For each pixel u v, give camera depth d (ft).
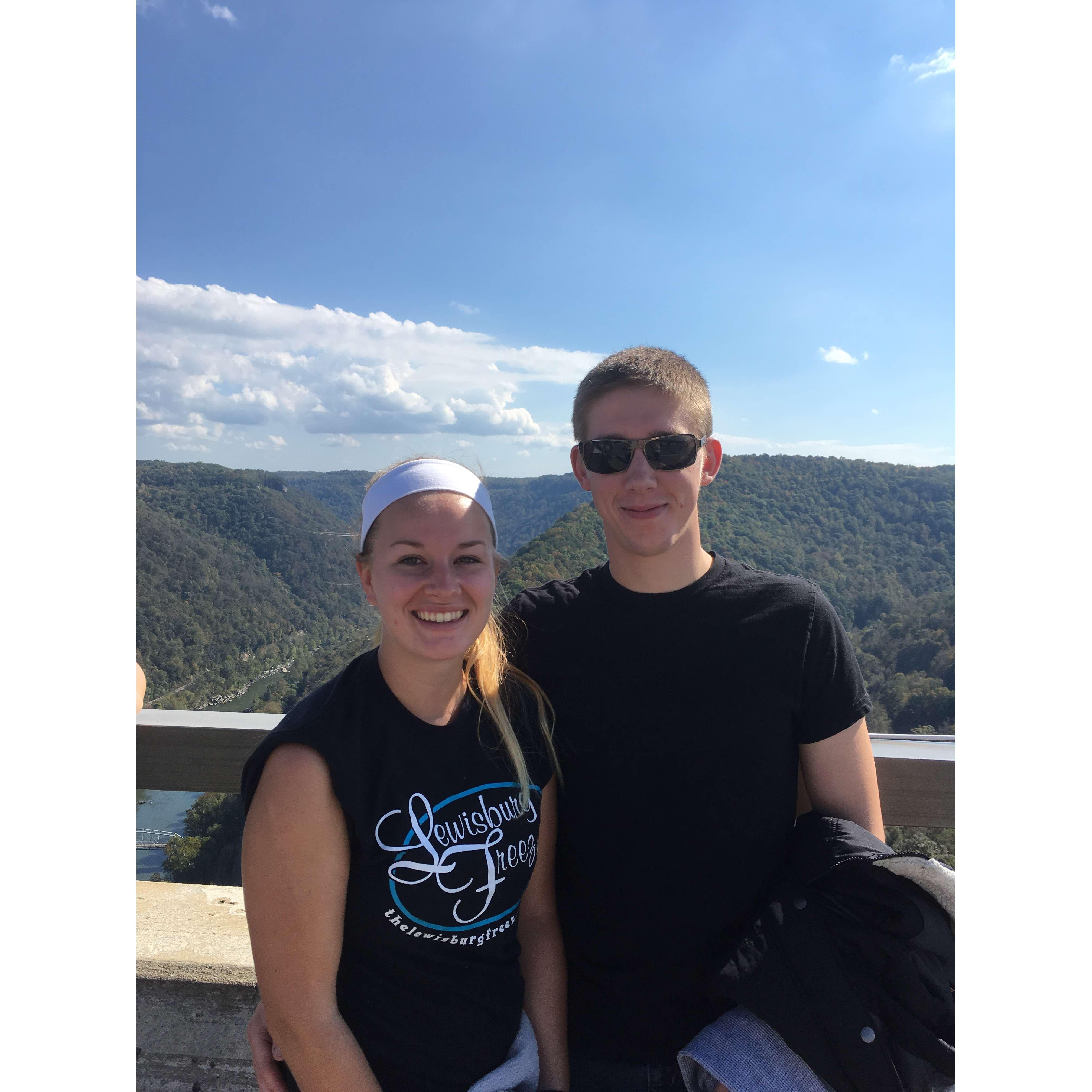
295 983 2.48
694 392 3.13
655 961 2.98
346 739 2.55
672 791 3.01
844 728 3.05
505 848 2.77
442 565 2.65
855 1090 2.61
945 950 2.77
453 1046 2.63
